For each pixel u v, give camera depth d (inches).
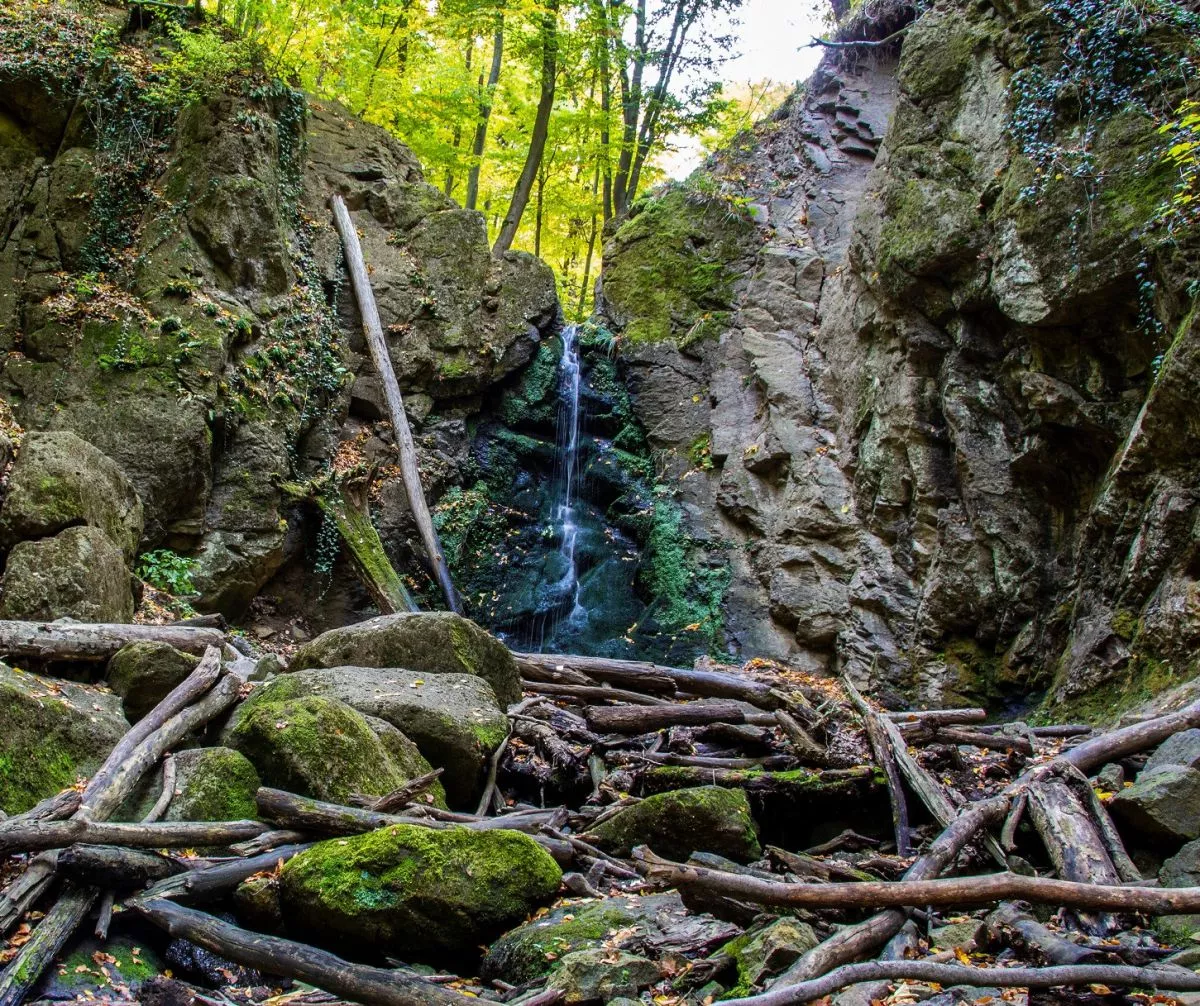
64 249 474.0
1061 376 428.1
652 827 254.2
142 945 184.5
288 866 201.5
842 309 595.2
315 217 612.1
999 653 454.0
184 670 264.1
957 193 478.0
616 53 720.3
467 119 764.6
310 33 621.0
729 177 719.7
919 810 289.6
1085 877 217.3
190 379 457.1
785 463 578.2
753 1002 145.3
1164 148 373.7
